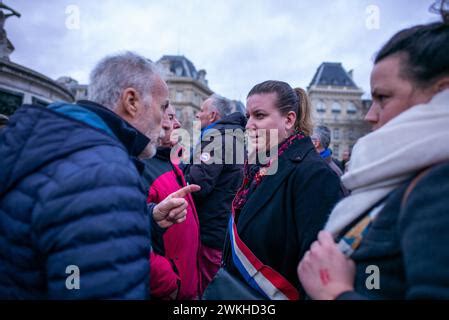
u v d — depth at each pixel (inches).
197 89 1670.8
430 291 19.8
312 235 43.0
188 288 64.0
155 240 61.2
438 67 28.0
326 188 45.3
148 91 43.3
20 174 30.9
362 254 28.3
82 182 29.3
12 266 31.0
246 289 42.4
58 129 33.1
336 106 1616.6
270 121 53.4
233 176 89.4
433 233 21.3
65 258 27.3
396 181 28.8
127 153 36.4
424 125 27.4
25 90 303.0
